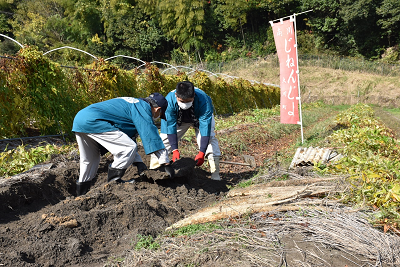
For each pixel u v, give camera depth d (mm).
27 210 3658
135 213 3619
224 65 39688
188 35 42844
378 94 32031
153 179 4648
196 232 3271
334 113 23078
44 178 4176
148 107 4152
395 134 10469
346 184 3852
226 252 2799
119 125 4016
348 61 36844
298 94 9461
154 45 43094
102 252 3039
